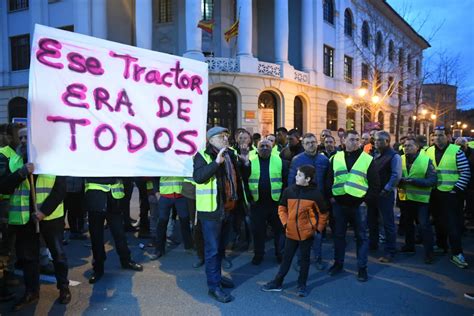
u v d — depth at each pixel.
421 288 4.60
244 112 19.34
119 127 4.67
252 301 4.20
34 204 3.76
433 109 30.72
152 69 4.98
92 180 4.76
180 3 22.20
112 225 5.11
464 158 5.47
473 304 4.15
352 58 28.89
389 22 33.81
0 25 24.72
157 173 4.96
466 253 6.10
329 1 26.23
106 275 4.98
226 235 4.75
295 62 24.66
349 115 28.36
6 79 24.58
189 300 4.21
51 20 23.41
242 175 5.41
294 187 4.38
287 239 4.42
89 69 4.47
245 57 19.31
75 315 3.82
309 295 4.38
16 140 4.41
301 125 23.42
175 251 6.14
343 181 4.94
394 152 5.76
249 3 19.39
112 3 22.97
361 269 4.83
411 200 5.71
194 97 5.34
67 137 4.25
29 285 4.04
